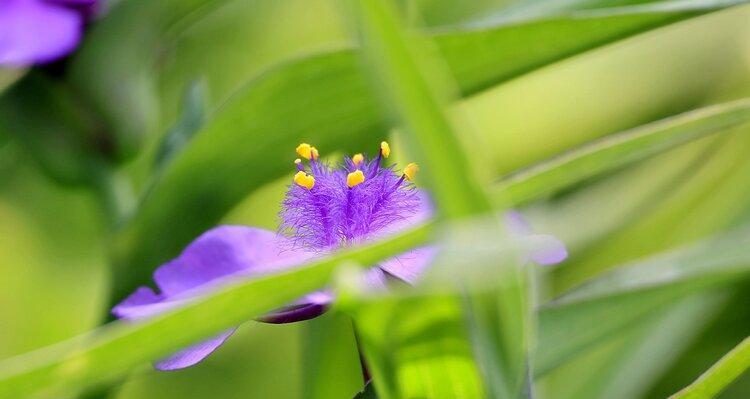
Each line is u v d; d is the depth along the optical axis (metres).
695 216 0.23
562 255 0.19
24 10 0.21
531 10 0.22
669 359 0.22
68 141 0.22
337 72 0.21
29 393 0.15
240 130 0.21
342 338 0.20
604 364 0.22
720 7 0.20
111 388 0.21
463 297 0.17
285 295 0.16
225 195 0.21
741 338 0.23
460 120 0.18
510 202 0.17
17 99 0.21
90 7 0.21
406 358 0.17
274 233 0.21
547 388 0.22
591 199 0.23
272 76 0.20
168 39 0.22
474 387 0.17
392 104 0.17
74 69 0.21
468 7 0.22
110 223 0.22
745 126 0.23
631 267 0.20
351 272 0.16
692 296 0.22
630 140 0.17
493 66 0.20
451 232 0.16
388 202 0.21
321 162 0.21
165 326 0.16
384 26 0.17
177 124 0.22
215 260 0.20
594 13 0.20
